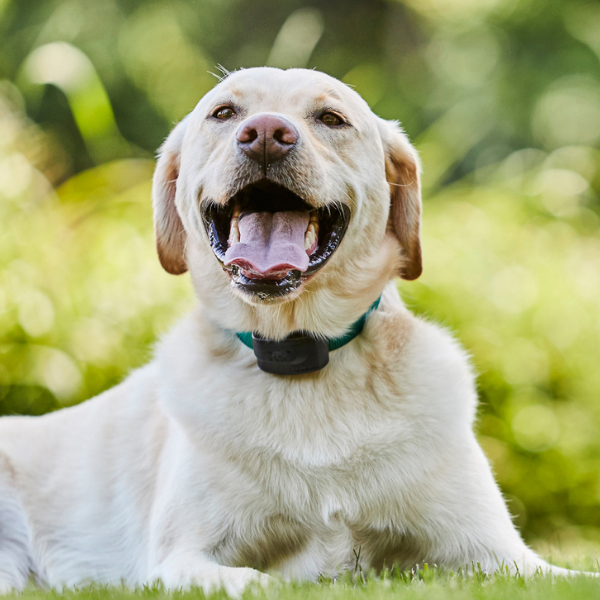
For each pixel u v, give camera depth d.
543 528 8.76
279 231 4.42
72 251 9.12
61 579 5.38
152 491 5.09
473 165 19.69
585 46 19.98
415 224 5.20
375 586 3.64
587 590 3.42
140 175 11.27
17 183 9.16
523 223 10.45
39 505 5.57
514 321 8.91
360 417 4.46
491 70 20.19
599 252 10.22
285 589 3.64
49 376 8.19
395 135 5.22
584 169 14.55
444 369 4.72
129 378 5.86
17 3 20.48
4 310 8.32
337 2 23.12
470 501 4.57
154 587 4.04
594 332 8.98
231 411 4.51
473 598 3.33
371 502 4.43
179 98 21.12
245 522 4.46
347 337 4.62
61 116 19.78
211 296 4.84
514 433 8.65
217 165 4.46
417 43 22.42
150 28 21.27
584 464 8.70
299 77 4.86
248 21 22.97
